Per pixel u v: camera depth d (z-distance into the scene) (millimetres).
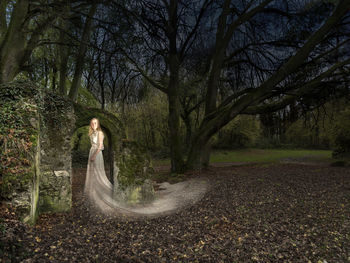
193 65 12414
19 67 8188
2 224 2740
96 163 4633
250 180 8367
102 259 2693
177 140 11789
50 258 2518
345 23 9828
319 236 3625
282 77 9375
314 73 10836
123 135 5402
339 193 6410
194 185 7535
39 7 7410
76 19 9492
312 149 33500
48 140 4520
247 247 3201
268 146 34031
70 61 10992
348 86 10758
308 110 12367
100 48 9633
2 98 3891
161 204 5145
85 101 17031
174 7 10391
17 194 3195
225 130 26266
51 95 4656
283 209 5012
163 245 3182
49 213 4262
